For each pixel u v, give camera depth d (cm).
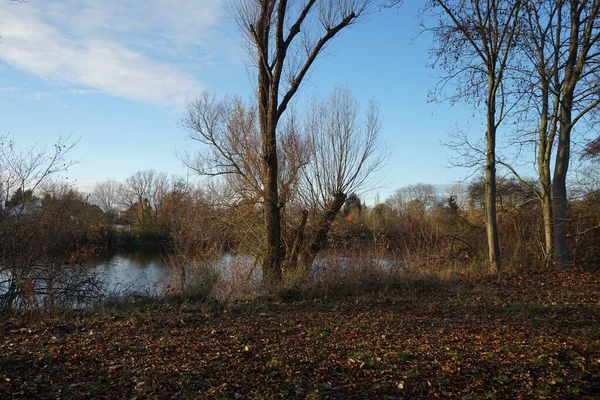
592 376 595
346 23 1459
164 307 1027
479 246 1947
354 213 2011
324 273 1302
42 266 1120
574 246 1786
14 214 1148
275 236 1484
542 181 1742
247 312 1001
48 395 513
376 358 663
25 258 1102
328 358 669
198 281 1188
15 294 1054
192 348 707
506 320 918
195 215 1609
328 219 1661
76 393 521
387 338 782
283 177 1733
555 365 634
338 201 1691
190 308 1015
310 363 645
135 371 596
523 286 1346
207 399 516
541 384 570
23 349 680
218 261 1487
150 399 512
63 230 1190
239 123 1828
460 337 787
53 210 1196
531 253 1789
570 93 1642
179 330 825
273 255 1452
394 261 1501
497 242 1664
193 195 1747
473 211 2306
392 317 949
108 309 995
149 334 789
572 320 902
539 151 1767
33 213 1177
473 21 1600
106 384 555
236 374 597
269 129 1488
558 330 827
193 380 571
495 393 546
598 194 1827
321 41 1480
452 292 1255
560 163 1655
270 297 1169
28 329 816
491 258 1656
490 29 1578
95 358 650
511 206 2044
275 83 1482
